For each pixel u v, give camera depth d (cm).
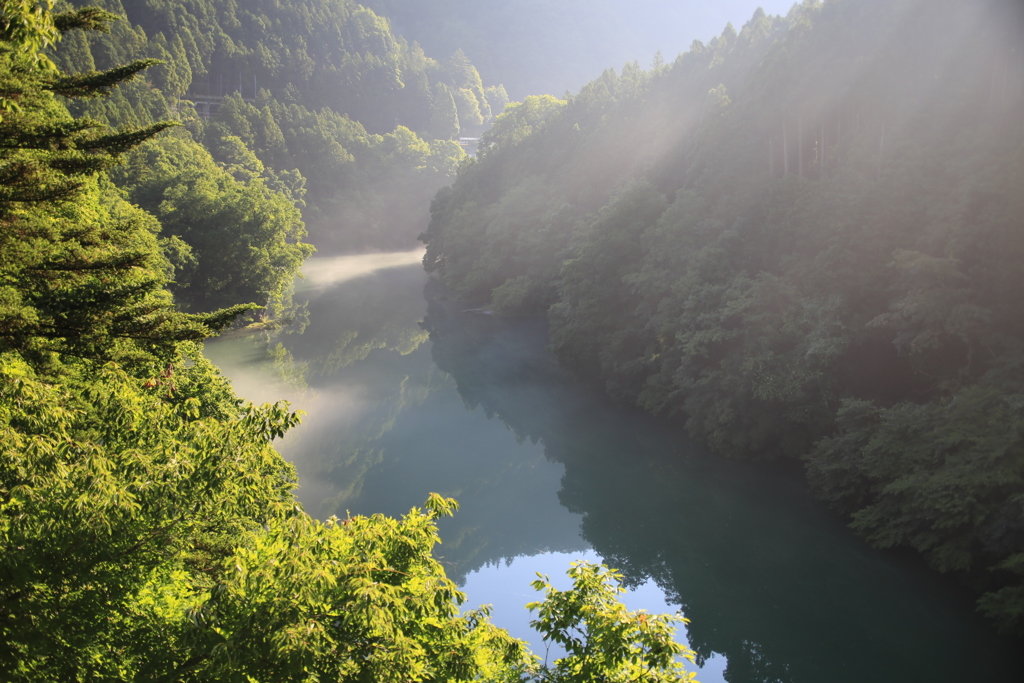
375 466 5028
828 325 4081
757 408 4447
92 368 1523
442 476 4878
